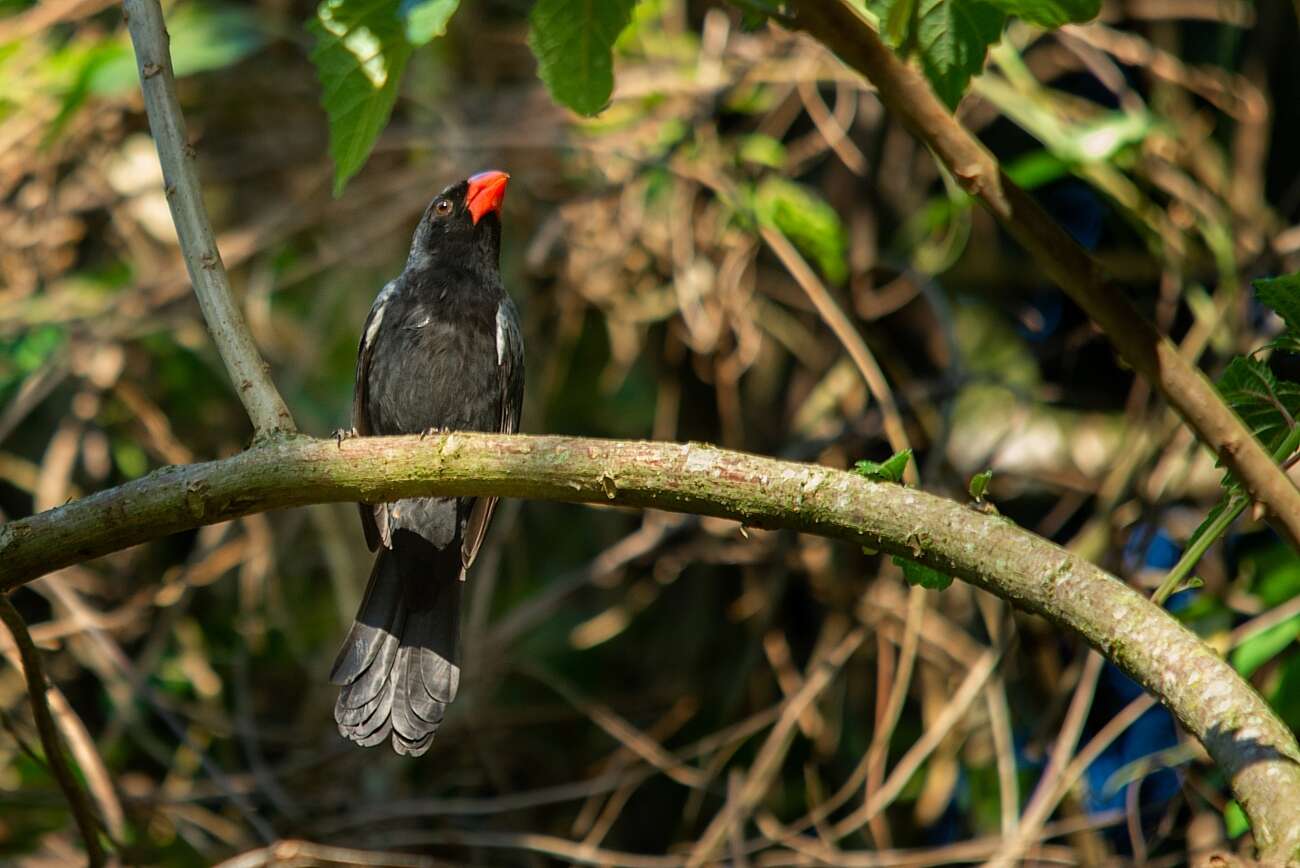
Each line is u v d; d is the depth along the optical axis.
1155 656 3.67
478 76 12.15
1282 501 3.38
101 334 11.49
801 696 9.96
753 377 11.93
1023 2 3.92
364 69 4.43
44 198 11.84
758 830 11.55
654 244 11.34
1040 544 4.04
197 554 11.52
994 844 9.04
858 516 4.35
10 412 11.31
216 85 12.19
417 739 7.27
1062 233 3.42
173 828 10.92
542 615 11.05
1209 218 10.04
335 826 10.41
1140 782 10.12
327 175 11.87
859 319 11.27
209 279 5.61
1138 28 11.35
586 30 4.34
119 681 11.23
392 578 7.69
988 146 11.98
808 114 12.23
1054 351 11.60
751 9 3.51
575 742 12.25
